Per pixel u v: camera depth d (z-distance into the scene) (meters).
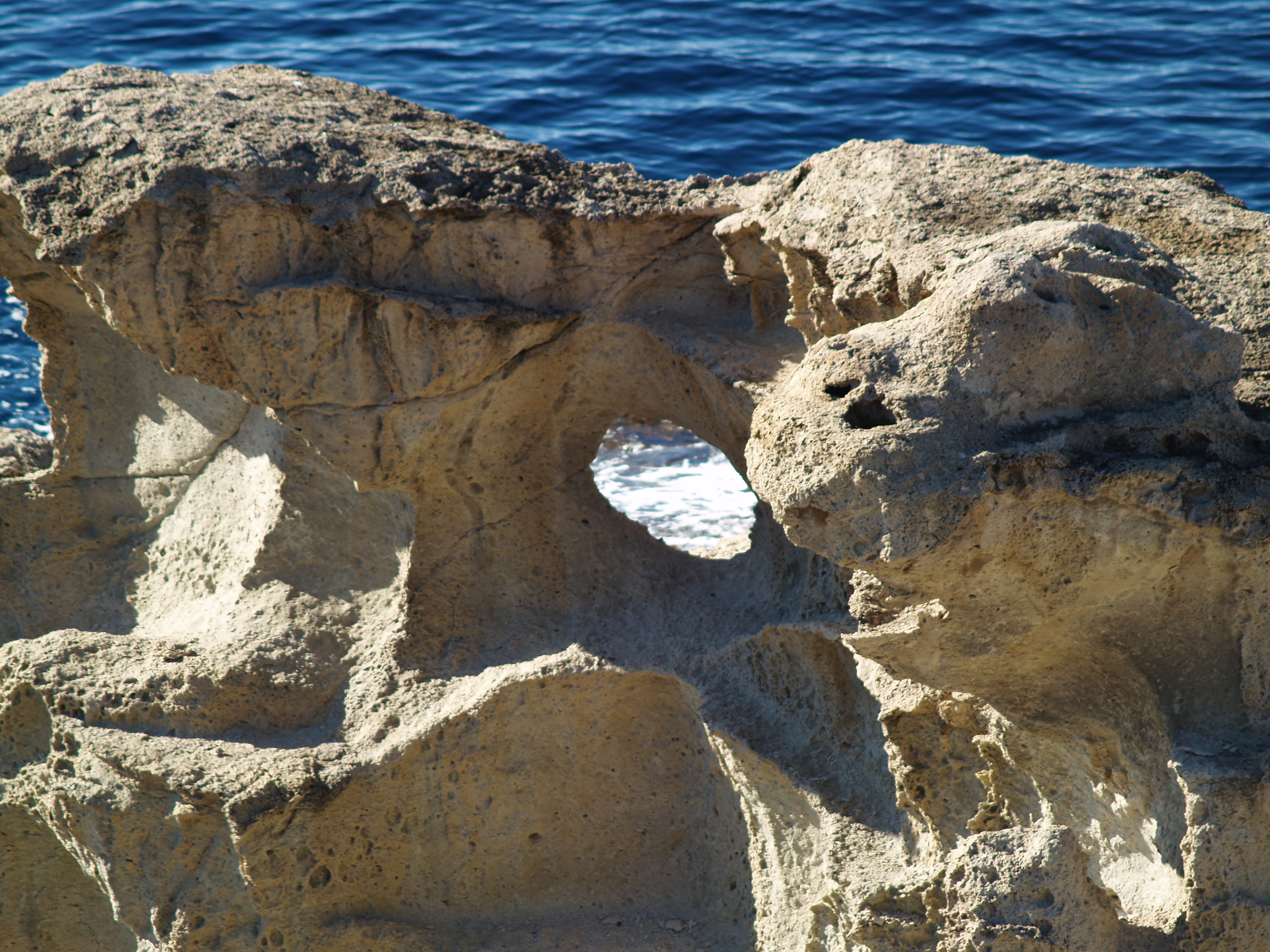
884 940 6.50
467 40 20.12
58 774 8.82
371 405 8.68
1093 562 5.84
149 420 10.56
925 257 6.55
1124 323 5.77
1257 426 5.87
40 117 8.40
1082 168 7.77
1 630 10.54
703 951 9.32
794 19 20.45
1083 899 5.94
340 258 8.33
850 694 8.41
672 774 9.64
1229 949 6.04
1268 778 5.83
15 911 9.74
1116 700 6.48
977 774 7.38
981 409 5.63
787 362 8.31
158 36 20.23
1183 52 18.95
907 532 5.46
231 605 9.80
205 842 8.66
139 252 8.16
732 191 8.69
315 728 9.22
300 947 8.89
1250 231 7.09
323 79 9.88
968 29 20.00
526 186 8.54
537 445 9.54
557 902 9.62
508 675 9.12
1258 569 5.83
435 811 9.20
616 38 19.97
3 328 17.34
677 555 9.85
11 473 11.01
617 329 8.95
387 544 9.78
